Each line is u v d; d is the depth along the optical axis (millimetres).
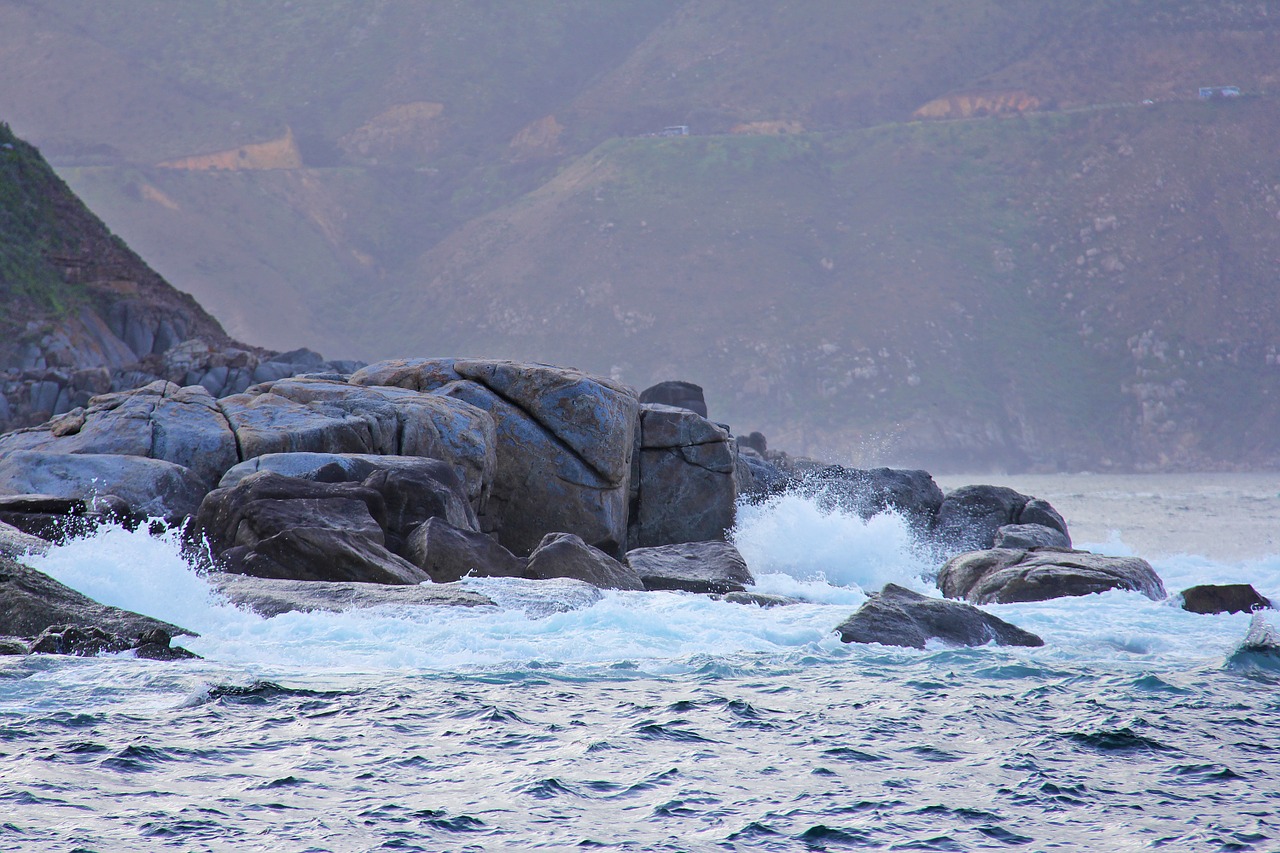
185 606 45781
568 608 48500
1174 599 54594
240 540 52656
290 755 29828
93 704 34281
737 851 23766
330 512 53812
